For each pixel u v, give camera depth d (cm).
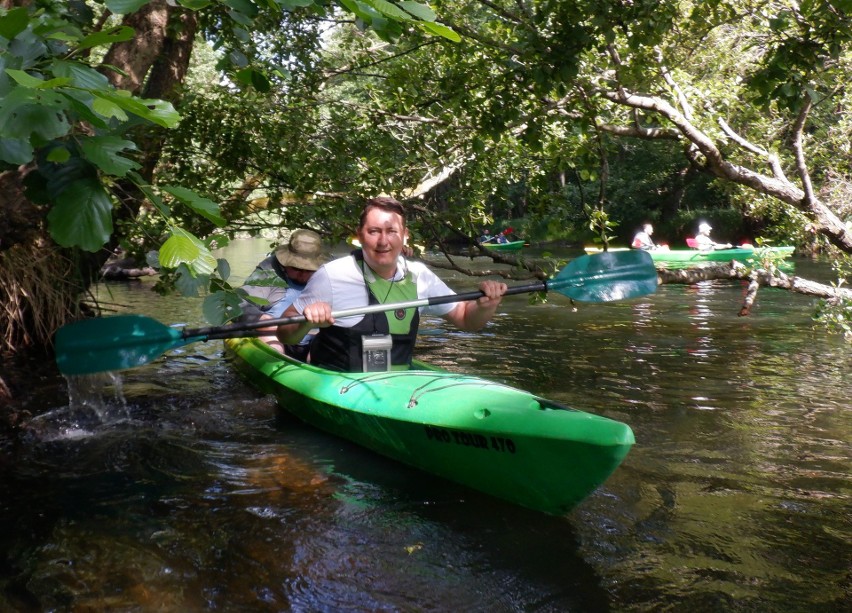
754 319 885
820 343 723
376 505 332
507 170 735
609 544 291
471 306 449
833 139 888
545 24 520
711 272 596
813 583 261
